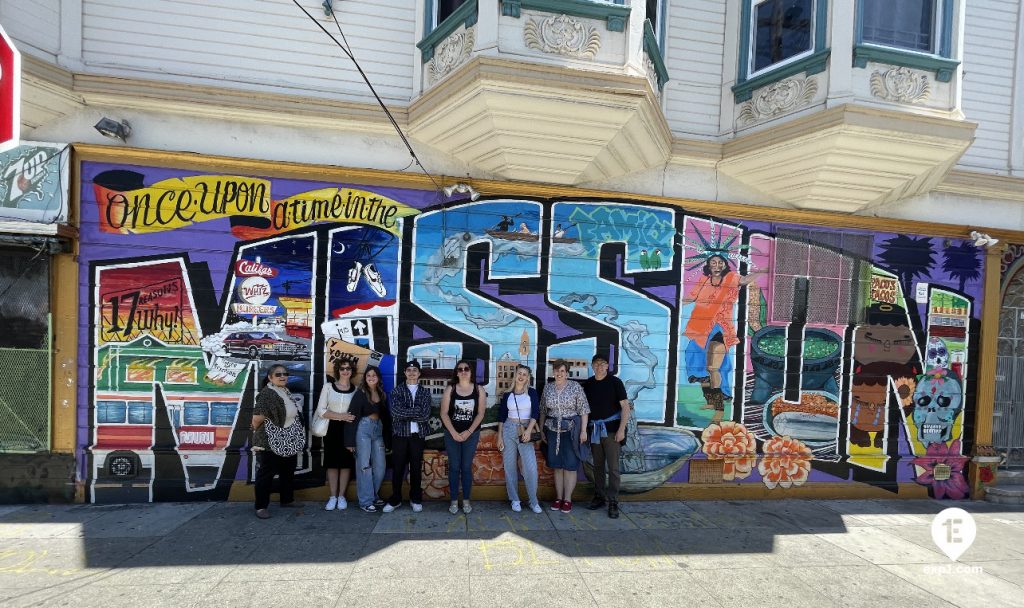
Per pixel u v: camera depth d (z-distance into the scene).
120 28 5.08
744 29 5.88
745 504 5.80
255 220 5.29
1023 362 6.66
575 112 4.70
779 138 5.39
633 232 5.91
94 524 4.57
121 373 5.13
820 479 6.17
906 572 4.21
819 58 5.18
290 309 5.34
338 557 4.07
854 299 6.29
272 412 4.78
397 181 5.47
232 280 5.26
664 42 5.77
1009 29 6.50
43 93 4.76
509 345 5.66
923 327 6.42
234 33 5.24
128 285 5.14
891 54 5.11
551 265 5.76
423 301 5.55
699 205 6.00
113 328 5.12
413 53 5.45
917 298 6.41
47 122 5.01
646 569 4.09
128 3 5.09
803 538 4.86
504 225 5.68
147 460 5.14
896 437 6.33
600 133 4.92
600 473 5.38
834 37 5.11
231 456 5.24
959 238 6.47
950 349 6.47
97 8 5.05
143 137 5.13
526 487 5.24
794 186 5.82
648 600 3.61
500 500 5.56
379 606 3.40
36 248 4.89
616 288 5.86
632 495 5.83
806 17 5.41
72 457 5.06
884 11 5.33
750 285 6.11
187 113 5.17
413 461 5.11
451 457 5.14
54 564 3.86
